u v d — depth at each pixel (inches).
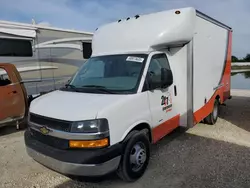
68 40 366.9
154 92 162.1
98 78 169.6
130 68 162.4
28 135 149.7
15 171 163.5
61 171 127.8
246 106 374.9
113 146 129.2
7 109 236.7
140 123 148.8
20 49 309.4
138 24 182.1
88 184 145.5
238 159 173.9
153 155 183.5
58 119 129.1
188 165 166.4
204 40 218.8
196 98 208.7
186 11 178.5
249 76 1177.4
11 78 241.3
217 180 145.3
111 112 129.2
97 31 203.3
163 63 177.6
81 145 123.4
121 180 149.6
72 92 159.0
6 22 291.6
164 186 141.1
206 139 218.1
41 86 335.9
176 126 194.4
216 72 261.7
